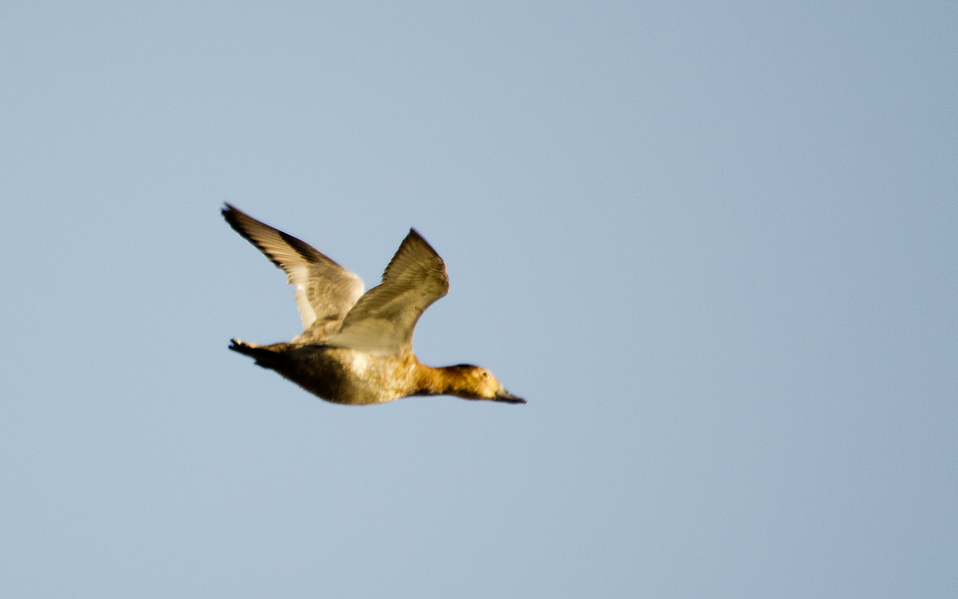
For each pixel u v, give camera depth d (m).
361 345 15.09
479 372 16.69
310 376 14.97
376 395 15.43
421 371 15.90
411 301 14.43
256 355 14.85
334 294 16.83
